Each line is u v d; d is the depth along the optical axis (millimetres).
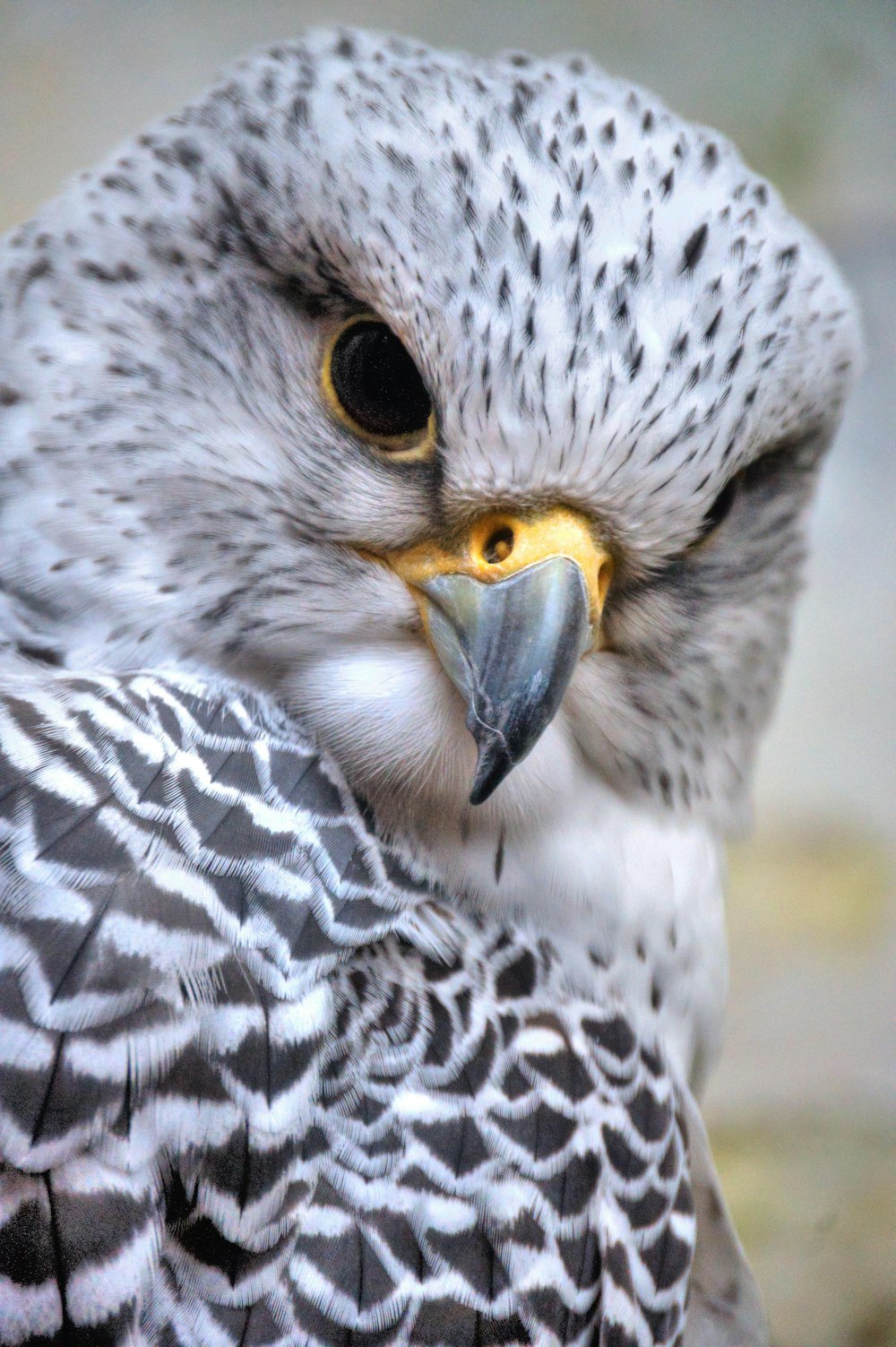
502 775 1349
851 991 1559
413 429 1355
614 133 1359
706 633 1372
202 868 1341
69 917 1332
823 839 1733
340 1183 1338
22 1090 1326
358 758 1358
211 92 1367
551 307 1348
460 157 1351
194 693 1354
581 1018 1363
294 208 1354
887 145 2123
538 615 1351
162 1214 1328
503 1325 1343
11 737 1342
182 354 1356
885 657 1911
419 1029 1347
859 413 2008
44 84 2080
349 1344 1335
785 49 2172
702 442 1354
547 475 1352
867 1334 1458
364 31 1383
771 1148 1489
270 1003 1338
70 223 1363
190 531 1355
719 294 1354
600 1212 1354
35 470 1357
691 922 1382
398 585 1357
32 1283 1324
